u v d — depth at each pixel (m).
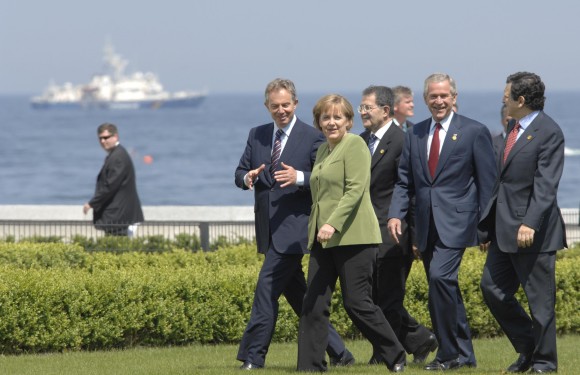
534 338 21.47
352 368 22.64
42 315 25.42
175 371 22.30
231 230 39.09
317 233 21.41
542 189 20.83
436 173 22.58
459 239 22.31
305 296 21.78
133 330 26.61
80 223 39.81
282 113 22.98
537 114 21.33
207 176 134.50
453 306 22.33
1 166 156.50
